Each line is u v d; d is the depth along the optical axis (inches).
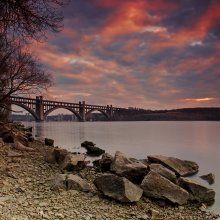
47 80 1428.4
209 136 3850.9
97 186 625.0
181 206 642.2
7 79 1305.4
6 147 1083.3
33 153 1092.5
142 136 3713.1
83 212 507.5
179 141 2997.0
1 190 571.8
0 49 1061.8
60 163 917.8
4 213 439.2
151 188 651.5
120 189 596.1
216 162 1592.0
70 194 601.9
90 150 1672.0
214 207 676.1
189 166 1168.8
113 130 5349.4
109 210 543.2
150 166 802.2
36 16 593.9
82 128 6176.2
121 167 816.3
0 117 1578.5
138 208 583.2
